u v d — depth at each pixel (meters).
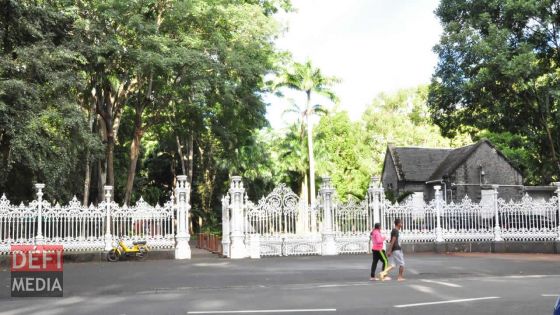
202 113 34.00
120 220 24.02
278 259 23.88
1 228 22.08
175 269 19.92
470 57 29.42
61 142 24.31
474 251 27.36
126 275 18.06
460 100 30.66
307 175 50.91
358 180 56.50
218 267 20.55
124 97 31.56
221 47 29.53
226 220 26.27
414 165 48.72
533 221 27.39
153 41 27.52
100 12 27.50
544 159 35.56
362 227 26.58
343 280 16.59
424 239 27.17
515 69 27.19
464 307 11.16
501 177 45.22
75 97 27.98
